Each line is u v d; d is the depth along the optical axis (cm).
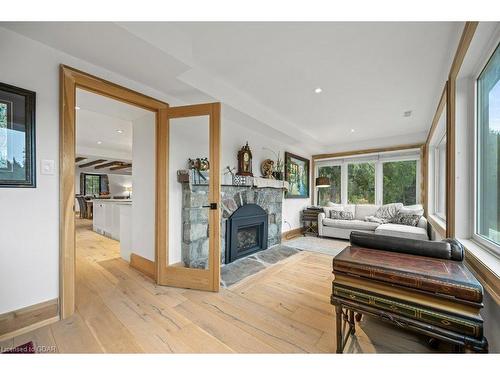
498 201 142
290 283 242
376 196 523
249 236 370
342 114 363
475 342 90
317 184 573
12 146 150
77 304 192
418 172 468
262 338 150
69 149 173
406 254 133
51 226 166
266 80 255
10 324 149
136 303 195
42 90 162
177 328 160
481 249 150
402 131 454
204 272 223
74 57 180
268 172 414
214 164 224
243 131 371
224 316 176
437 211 394
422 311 101
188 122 269
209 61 218
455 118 183
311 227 543
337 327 128
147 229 264
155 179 248
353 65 222
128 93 212
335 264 125
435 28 167
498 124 142
